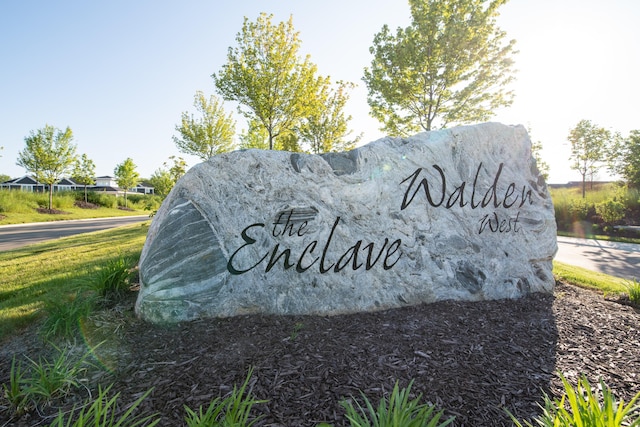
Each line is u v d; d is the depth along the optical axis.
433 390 2.89
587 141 26.86
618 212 19.55
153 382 2.99
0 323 4.48
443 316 4.62
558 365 3.41
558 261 10.59
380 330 4.10
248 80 13.16
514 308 5.06
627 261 11.01
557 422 2.12
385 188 5.17
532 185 6.17
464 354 3.54
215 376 3.04
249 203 4.65
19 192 31.42
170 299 4.30
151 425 2.13
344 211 4.96
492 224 5.78
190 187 4.53
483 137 5.86
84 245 11.67
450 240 5.46
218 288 4.47
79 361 3.14
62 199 34.69
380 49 12.55
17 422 2.60
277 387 2.88
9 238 15.51
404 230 5.22
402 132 13.85
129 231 16.38
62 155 31.00
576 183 45.47
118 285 5.09
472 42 11.38
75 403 2.78
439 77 12.05
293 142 17.42
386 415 2.25
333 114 16.62
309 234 4.80
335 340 3.78
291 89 13.75
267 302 4.59
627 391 2.99
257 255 4.62
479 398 2.82
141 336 3.91
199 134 19.28
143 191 75.00
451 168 5.59
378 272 5.03
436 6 11.39
